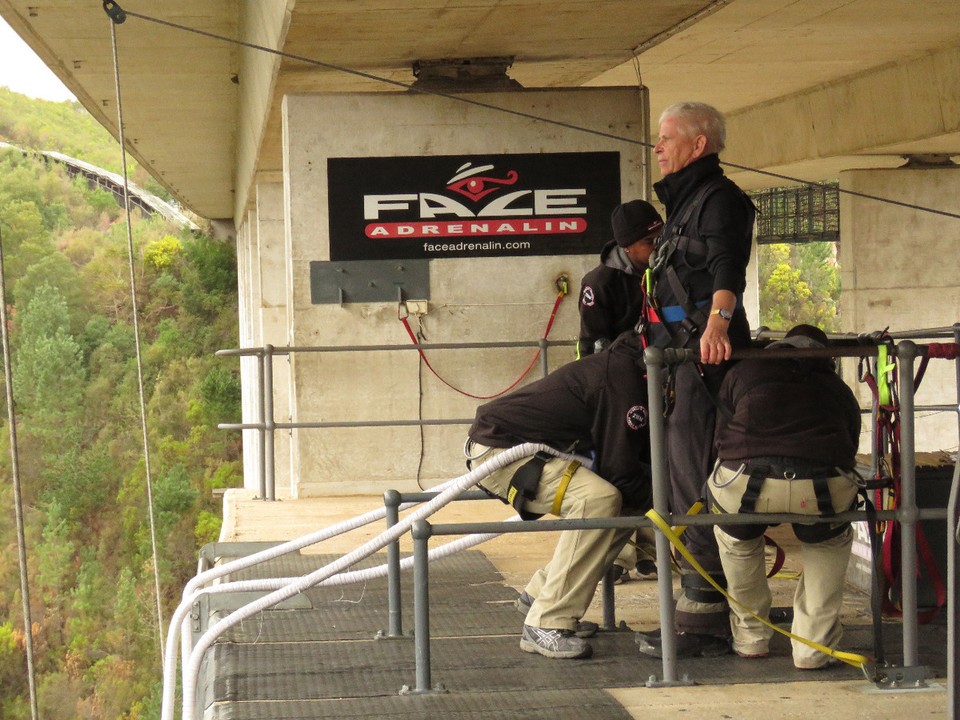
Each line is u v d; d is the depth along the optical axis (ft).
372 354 51.44
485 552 39.50
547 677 24.39
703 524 22.89
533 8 44.06
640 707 22.26
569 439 25.26
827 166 117.80
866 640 27.17
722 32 72.54
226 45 95.81
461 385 51.72
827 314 417.28
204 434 372.99
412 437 51.93
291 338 51.16
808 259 425.28
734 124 117.50
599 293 30.68
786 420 23.09
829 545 24.62
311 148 50.52
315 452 51.62
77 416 383.86
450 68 52.34
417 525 23.17
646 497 25.71
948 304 114.11
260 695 23.34
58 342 393.50
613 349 25.66
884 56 84.07
